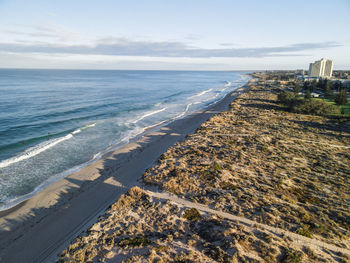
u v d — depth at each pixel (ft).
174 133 114.01
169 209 47.03
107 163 77.00
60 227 45.73
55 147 91.04
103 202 54.19
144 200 50.93
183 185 56.24
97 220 45.42
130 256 34.42
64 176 67.67
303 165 70.54
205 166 66.03
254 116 144.56
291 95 195.21
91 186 61.82
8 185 61.87
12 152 84.28
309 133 109.09
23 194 57.93
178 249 35.83
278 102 201.26
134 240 37.68
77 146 93.04
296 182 59.06
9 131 107.76
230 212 45.62
